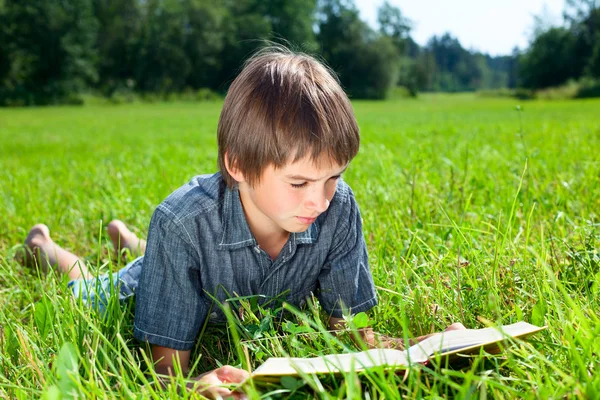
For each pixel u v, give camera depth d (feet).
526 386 4.26
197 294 6.05
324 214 6.40
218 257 6.07
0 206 13.71
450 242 8.69
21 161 29.73
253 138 5.21
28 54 174.50
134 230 10.83
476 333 4.76
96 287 6.07
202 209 5.98
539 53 237.45
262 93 5.23
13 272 8.57
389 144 26.76
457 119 60.34
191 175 16.87
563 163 15.02
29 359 4.98
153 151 29.40
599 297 5.97
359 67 238.89
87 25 187.52
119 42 208.33
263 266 6.25
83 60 186.09
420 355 4.51
